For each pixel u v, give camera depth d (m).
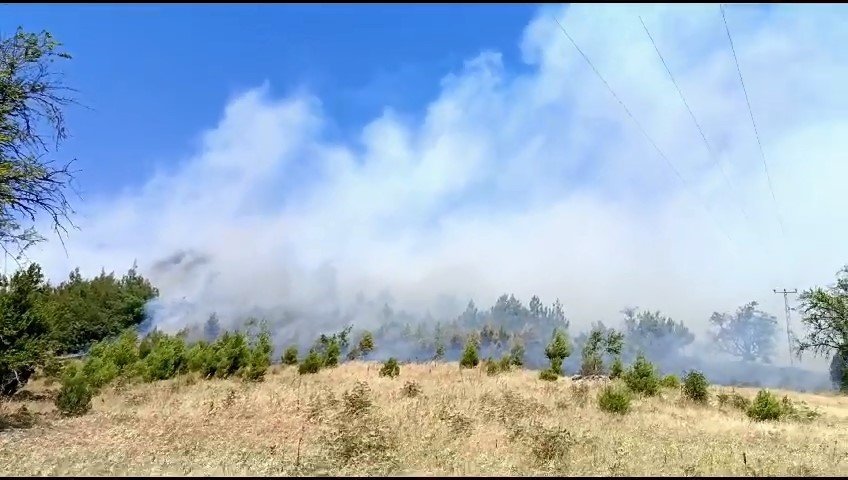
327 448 10.41
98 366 26.66
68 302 65.88
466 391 21.12
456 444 11.05
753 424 18.80
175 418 15.02
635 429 14.87
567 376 40.34
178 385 25.22
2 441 11.90
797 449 12.88
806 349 24.44
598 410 18.83
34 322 20.92
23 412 17.23
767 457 11.20
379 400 17.38
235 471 8.62
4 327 19.66
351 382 25.58
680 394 27.59
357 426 11.20
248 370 29.48
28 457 9.87
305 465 9.10
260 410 16.12
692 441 13.38
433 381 26.08
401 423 12.82
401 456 9.87
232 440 11.60
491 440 11.78
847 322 22.95
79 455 10.05
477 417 14.74
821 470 10.09
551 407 18.20
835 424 21.95
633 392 25.73
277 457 9.84
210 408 16.06
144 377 29.12
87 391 17.89
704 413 21.44
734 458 10.98
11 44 13.76
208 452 10.30
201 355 31.94
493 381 27.34
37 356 20.31
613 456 10.61
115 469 8.73
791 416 22.72
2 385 20.23
